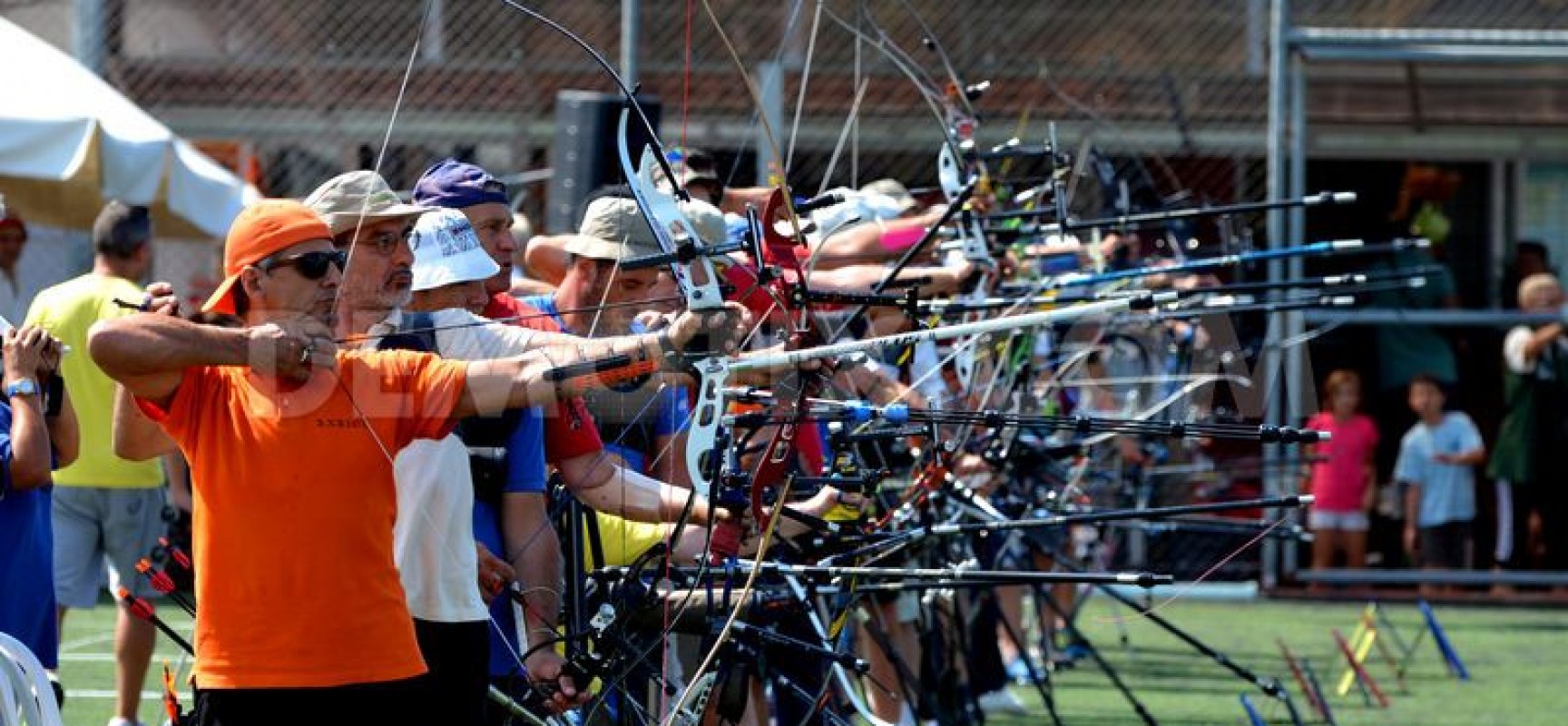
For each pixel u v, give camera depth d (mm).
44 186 40906
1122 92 46812
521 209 45344
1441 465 46750
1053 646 37531
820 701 19719
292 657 14281
